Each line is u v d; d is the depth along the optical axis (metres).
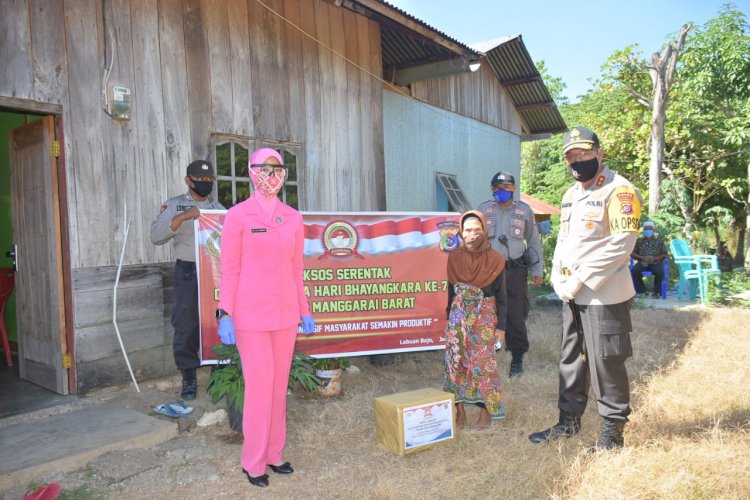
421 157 9.84
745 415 3.97
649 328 7.37
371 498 3.04
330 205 6.83
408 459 3.56
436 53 8.52
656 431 3.72
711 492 2.90
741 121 15.96
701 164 16.91
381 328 5.21
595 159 3.37
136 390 4.83
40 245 4.78
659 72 13.52
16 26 4.19
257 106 5.97
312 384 4.24
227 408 4.19
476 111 11.82
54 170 4.54
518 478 3.19
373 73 7.49
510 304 5.37
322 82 6.73
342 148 7.00
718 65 17.22
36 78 4.30
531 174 29.44
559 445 3.47
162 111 5.14
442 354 6.38
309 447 3.76
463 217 3.96
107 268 4.76
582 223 3.41
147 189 5.04
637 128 17.62
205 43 5.50
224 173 5.72
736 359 5.62
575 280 3.39
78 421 4.00
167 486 3.21
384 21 6.77
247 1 5.88
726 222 16.95
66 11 4.48
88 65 4.62
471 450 3.64
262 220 3.09
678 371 5.19
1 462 3.31
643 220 12.40
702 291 9.77
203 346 4.61
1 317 5.85
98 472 3.34
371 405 4.55
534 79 12.59
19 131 4.94
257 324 3.07
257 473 3.19
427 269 5.35
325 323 5.04
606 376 3.40
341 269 5.10
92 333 4.67
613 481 2.97
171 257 5.25
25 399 4.55
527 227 5.53
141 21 4.98
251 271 3.08
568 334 3.67
